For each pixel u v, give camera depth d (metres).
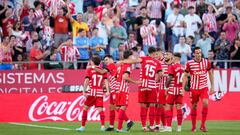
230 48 82.75
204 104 58.50
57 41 82.25
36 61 76.69
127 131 58.47
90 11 84.25
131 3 86.81
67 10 83.62
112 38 81.50
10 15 83.56
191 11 85.50
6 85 75.69
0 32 81.94
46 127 64.38
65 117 72.94
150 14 86.69
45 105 72.94
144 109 58.81
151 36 82.75
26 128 63.16
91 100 59.44
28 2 84.31
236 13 89.81
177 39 85.06
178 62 59.12
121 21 84.69
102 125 60.12
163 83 60.22
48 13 82.94
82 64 78.75
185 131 58.78
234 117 75.38
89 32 82.69
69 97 73.19
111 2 86.00
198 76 58.38
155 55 58.72
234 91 79.19
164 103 60.03
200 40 83.50
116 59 81.12
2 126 65.94
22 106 72.81
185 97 73.75
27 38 81.69
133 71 76.94
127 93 57.97
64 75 76.56
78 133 56.50
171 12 85.94
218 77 79.31
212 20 86.38
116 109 60.22
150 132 57.31
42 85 76.31
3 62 76.06
